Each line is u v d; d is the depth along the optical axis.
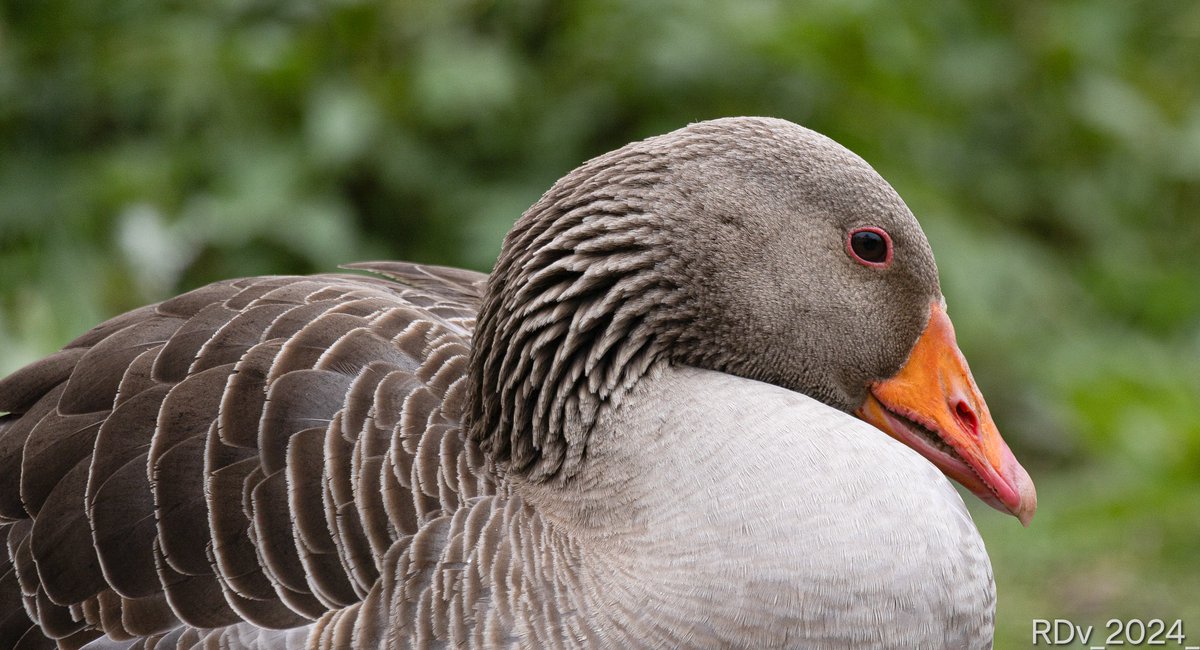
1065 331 15.46
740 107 14.52
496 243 13.70
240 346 7.33
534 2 14.64
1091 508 12.74
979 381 14.72
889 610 6.32
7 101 14.41
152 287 13.29
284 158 13.93
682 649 6.32
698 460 6.55
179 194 13.95
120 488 6.98
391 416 6.95
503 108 14.30
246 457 6.89
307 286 7.88
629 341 6.93
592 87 14.36
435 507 6.72
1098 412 13.99
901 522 6.43
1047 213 16.95
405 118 14.23
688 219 7.02
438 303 8.20
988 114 17.05
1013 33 17.33
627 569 6.44
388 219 14.32
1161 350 15.76
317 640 6.48
